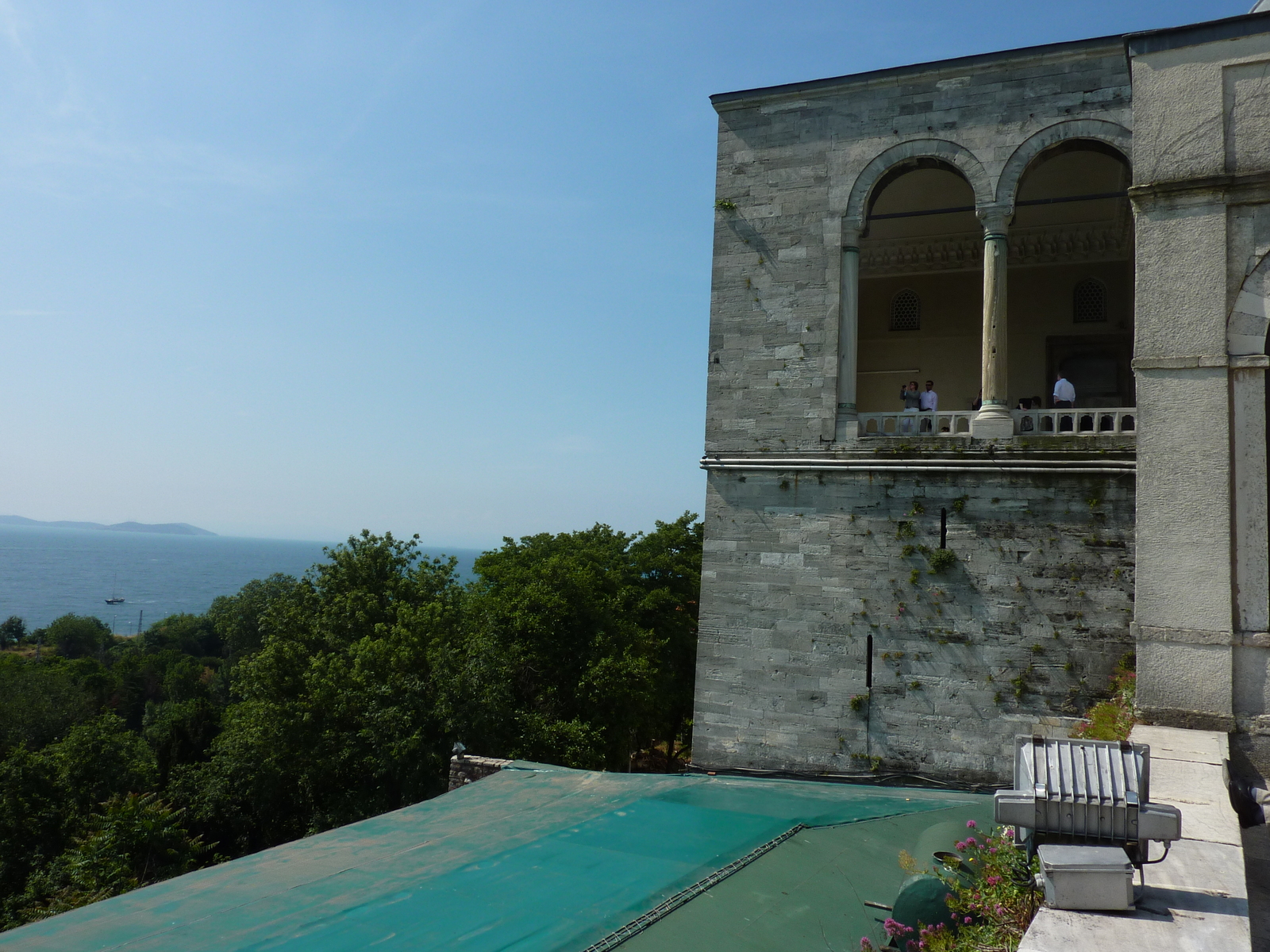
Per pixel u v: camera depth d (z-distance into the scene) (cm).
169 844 3762
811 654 2369
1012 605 2205
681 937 926
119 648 15350
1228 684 1308
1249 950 546
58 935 924
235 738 4244
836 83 2478
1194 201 1406
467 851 1209
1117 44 2239
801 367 2464
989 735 2188
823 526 2394
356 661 3891
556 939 902
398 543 4988
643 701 4531
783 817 1380
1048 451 2198
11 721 6744
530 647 4381
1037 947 550
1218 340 1370
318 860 1184
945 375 3366
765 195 2547
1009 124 2328
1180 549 1358
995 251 2322
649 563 6006
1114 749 688
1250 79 1399
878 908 1059
